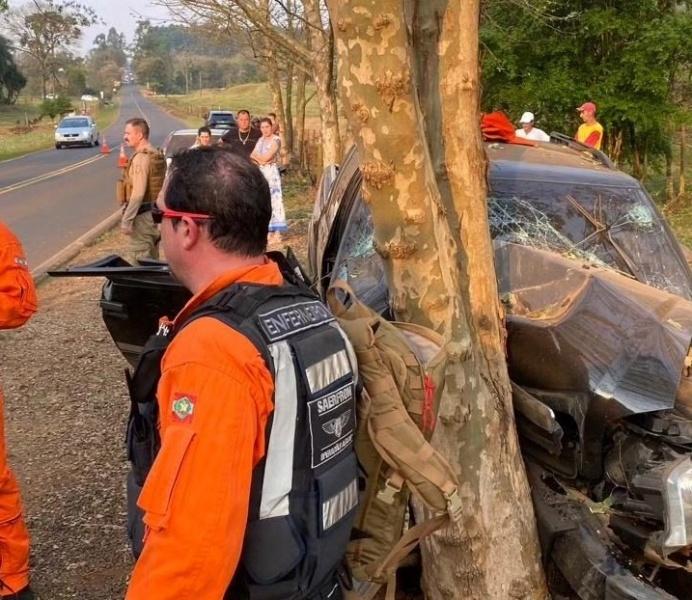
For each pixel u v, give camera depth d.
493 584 2.67
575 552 2.66
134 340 3.22
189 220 1.67
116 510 4.04
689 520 2.49
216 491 1.46
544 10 12.34
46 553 3.65
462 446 2.55
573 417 2.72
